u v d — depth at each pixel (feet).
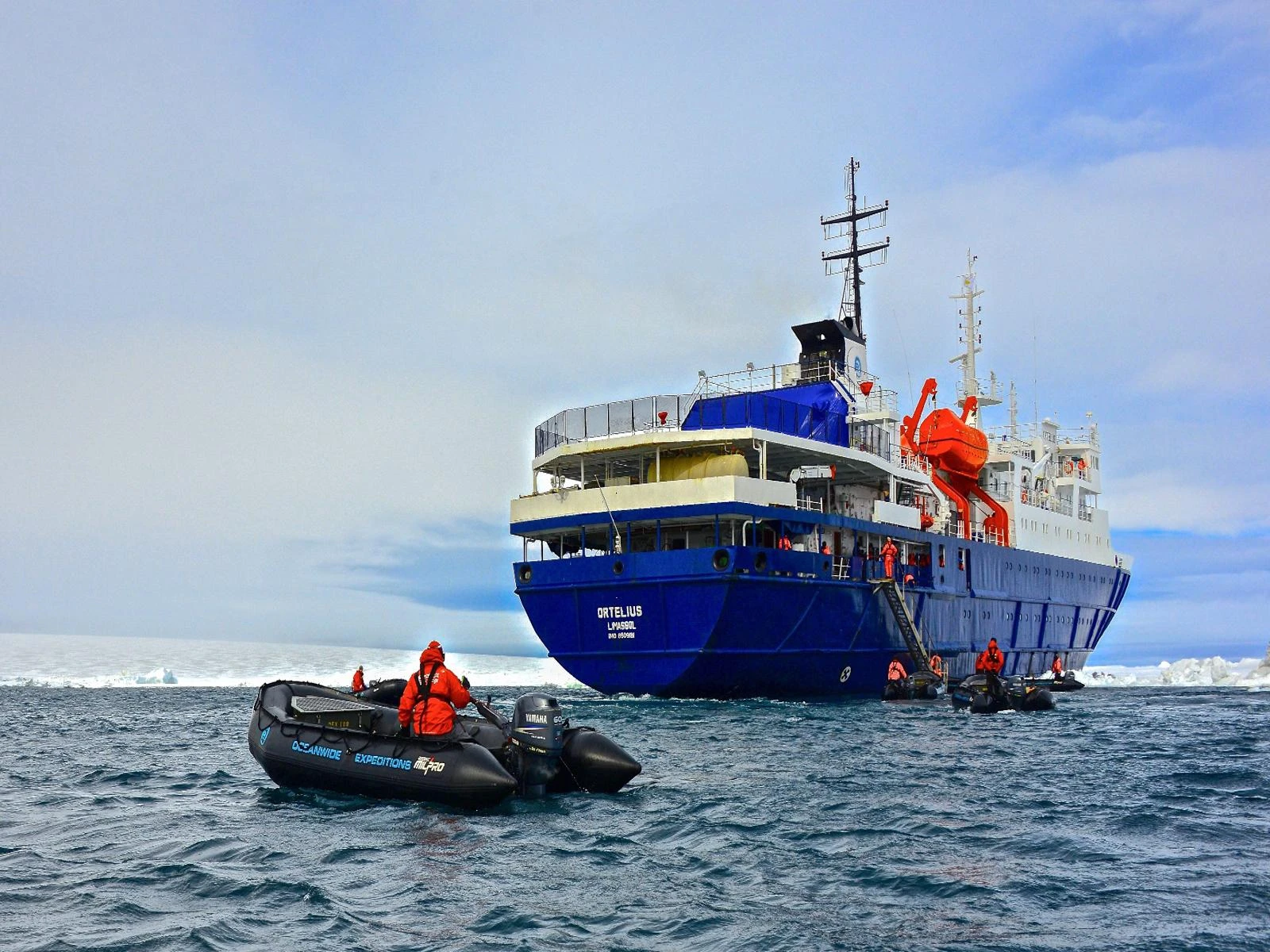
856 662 126.93
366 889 37.52
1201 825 48.70
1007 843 44.88
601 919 34.06
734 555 108.06
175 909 35.19
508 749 53.72
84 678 219.82
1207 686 190.29
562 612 119.34
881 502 134.82
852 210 182.09
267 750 56.85
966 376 197.57
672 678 112.57
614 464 131.44
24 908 35.42
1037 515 184.14
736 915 34.60
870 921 33.86
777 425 123.13
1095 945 31.22
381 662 271.49
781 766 67.10
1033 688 116.78
